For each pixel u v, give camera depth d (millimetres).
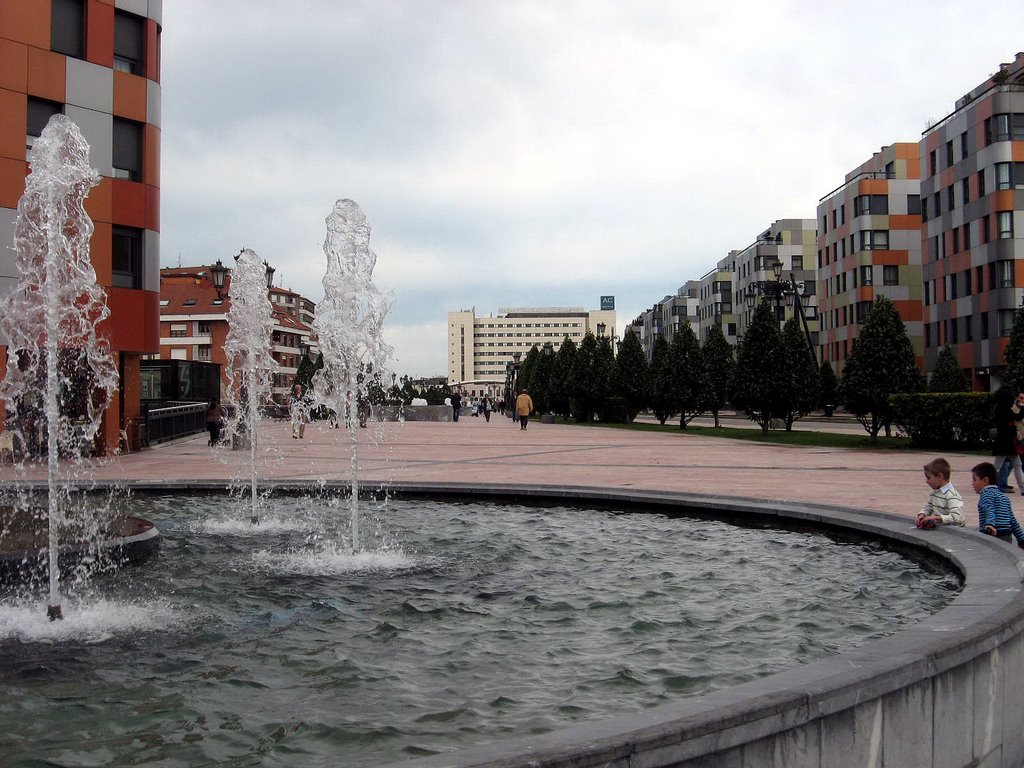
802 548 9750
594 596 7613
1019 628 4750
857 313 69438
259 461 21625
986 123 50594
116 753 4418
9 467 19938
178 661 5871
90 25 25000
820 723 3539
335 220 11992
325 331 11961
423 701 5105
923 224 59375
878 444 25828
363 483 14844
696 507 12227
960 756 4168
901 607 7125
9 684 5414
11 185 23219
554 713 4910
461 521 11953
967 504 12328
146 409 27500
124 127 26031
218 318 90812
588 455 23109
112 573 8578
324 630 6633
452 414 62000
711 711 3352
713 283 111312
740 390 32406
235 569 8828
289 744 4508
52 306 7605
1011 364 24500
